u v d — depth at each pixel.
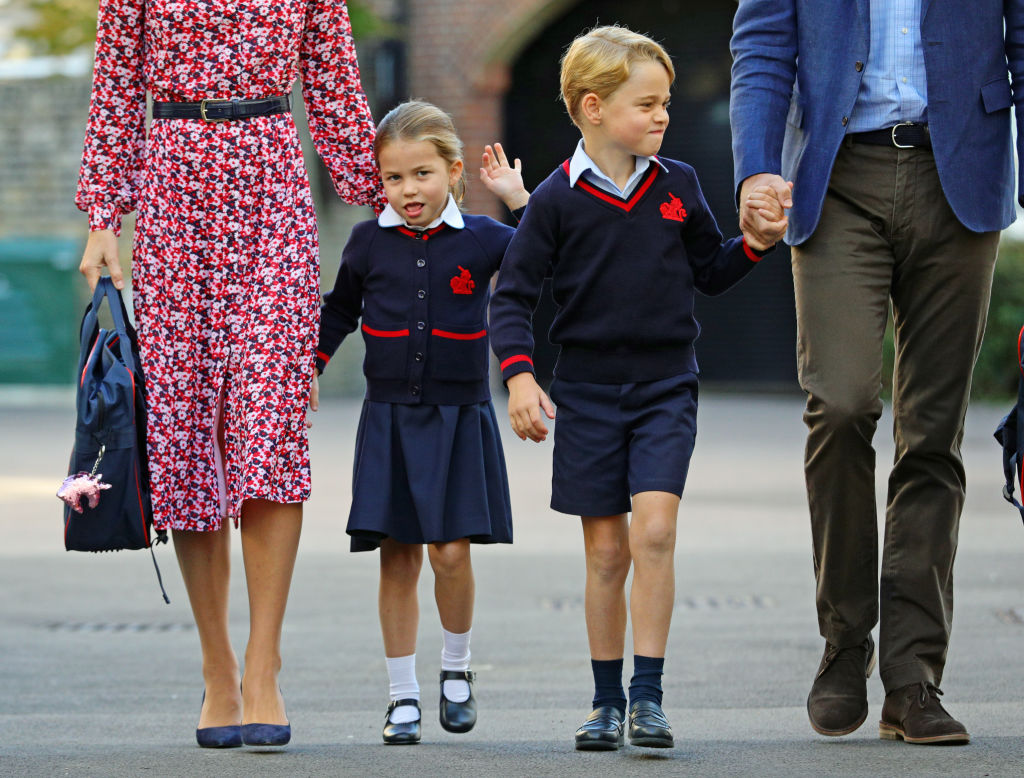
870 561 15.20
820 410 14.76
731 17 76.56
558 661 22.02
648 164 15.24
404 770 13.80
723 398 75.56
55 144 81.31
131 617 26.33
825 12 14.95
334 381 75.25
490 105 75.44
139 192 15.55
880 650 15.36
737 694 19.08
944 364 15.09
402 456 15.84
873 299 14.84
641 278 15.05
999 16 14.89
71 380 81.81
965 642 22.25
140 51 15.36
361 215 73.69
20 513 38.47
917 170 14.73
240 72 15.06
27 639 24.28
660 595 14.66
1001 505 38.12
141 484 15.10
